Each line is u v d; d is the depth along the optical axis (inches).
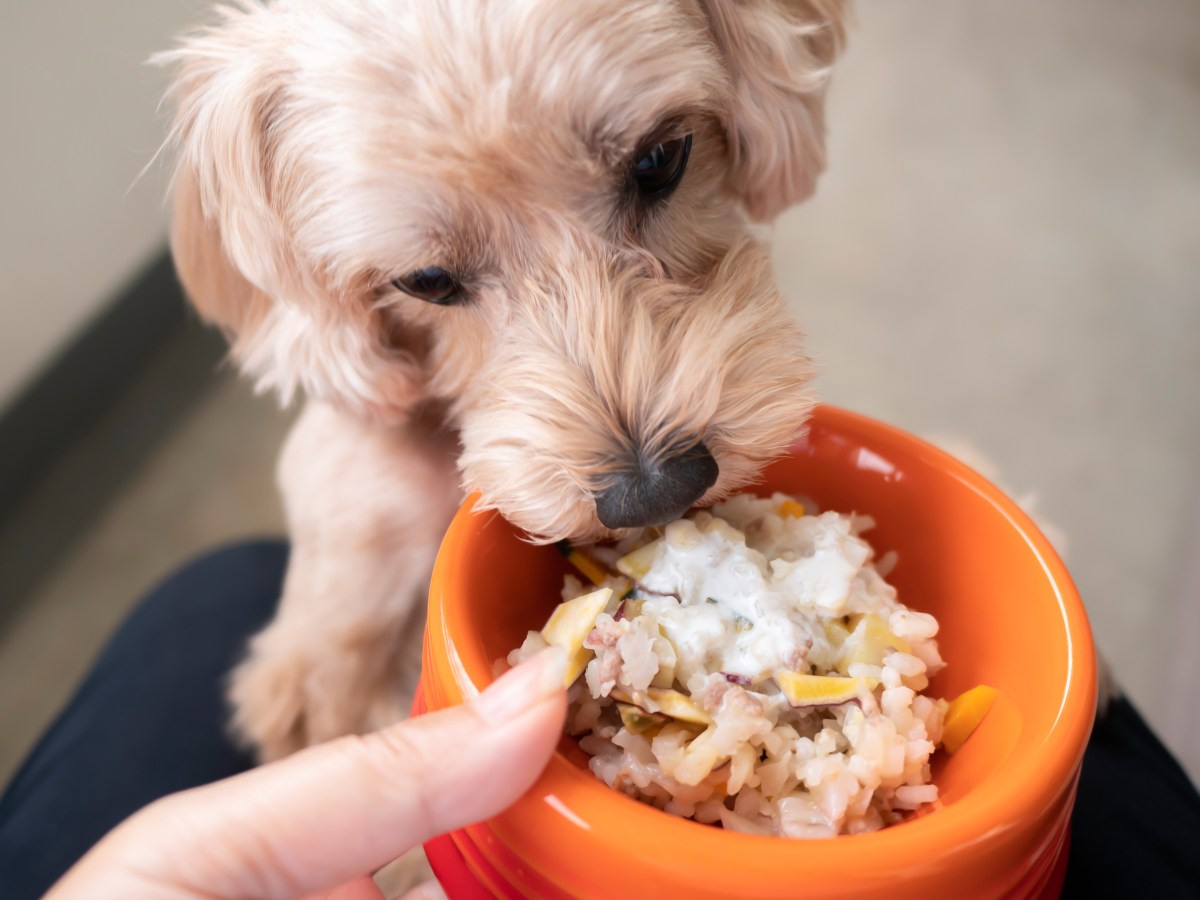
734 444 7.2
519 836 4.8
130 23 21.8
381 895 6.9
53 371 19.6
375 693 11.6
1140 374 22.1
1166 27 31.5
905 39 31.2
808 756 5.4
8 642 18.7
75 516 20.5
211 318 11.2
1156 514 19.6
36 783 11.2
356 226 7.7
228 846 5.2
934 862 4.3
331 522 10.9
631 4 7.8
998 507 6.2
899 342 22.8
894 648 5.9
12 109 18.9
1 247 18.8
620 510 6.8
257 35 8.5
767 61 9.1
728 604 6.1
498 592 6.3
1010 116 28.5
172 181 10.2
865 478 7.0
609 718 5.9
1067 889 7.9
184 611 13.2
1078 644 5.3
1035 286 24.0
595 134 7.7
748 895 4.3
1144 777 9.3
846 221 25.6
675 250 8.9
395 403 9.8
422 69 7.3
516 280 8.5
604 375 7.6
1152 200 26.0
